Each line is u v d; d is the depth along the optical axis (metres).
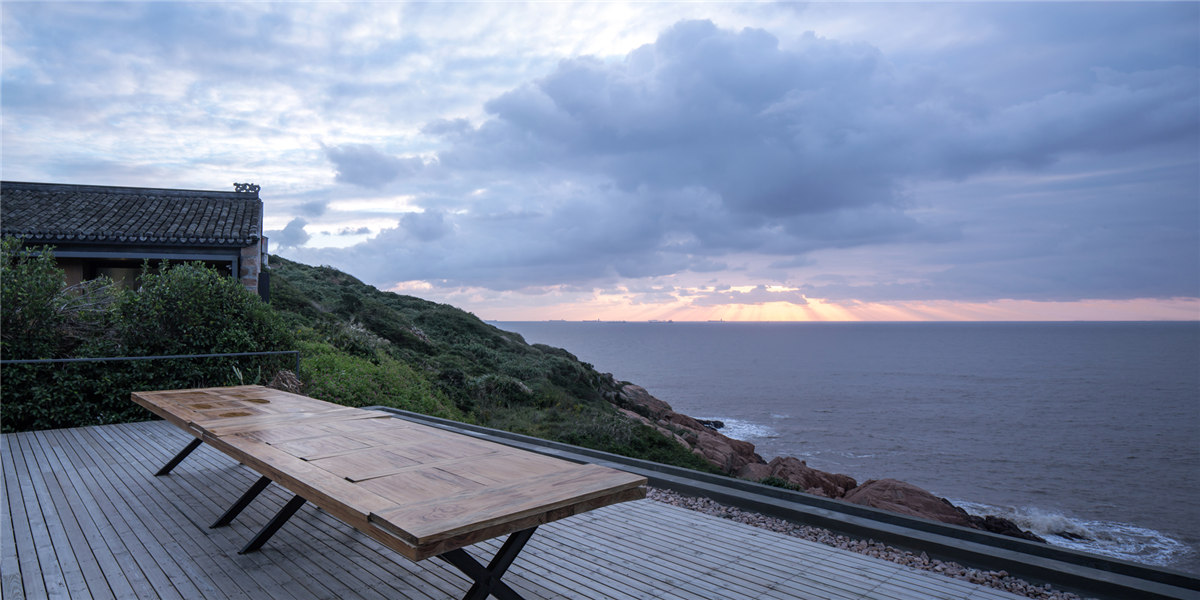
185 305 6.87
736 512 3.56
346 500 1.73
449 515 1.60
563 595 2.35
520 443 5.17
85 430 5.88
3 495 3.73
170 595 2.34
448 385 15.83
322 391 8.55
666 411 29.41
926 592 2.43
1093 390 55.06
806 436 32.16
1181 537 17.00
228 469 4.39
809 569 2.66
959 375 69.94
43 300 6.22
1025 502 20.31
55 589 2.39
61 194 13.45
